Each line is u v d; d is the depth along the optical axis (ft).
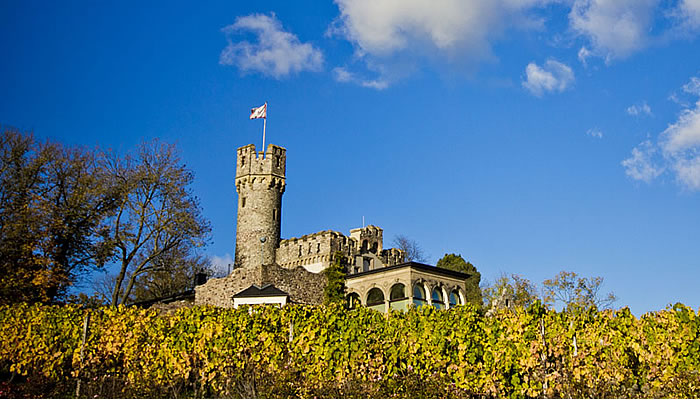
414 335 65.00
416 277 145.18
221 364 64.64
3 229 136.05
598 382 58.54
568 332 58.44
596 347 60.70
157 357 68.03
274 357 67.05
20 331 73.82
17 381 73.15
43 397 63.52
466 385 57.52
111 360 71.46
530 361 55.16
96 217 154.71
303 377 64.44
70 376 70.90
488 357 56.90
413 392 59.36
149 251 180.65
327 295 158.20
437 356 61.31
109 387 66.85
